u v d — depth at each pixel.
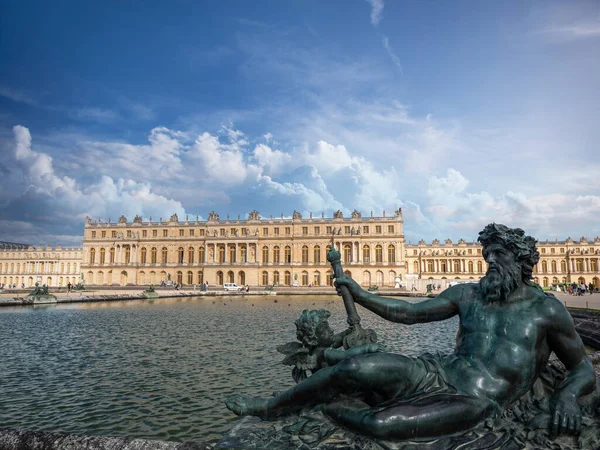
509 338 3.97
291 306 49.97
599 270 130.00
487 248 4.25
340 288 4.94
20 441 3.82
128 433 9.53
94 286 120.56
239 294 83.69
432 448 3.37
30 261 157.75
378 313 4.78
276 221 127.69
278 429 4.06
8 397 12.00
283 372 14.48
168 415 10.57
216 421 10.18
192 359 16.72
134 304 52.91
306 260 124.56
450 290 4.64
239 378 13.77
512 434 3.62
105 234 136.88
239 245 127.75
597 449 3.55
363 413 3.63
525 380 3.90
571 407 3.66
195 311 41.34
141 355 17.67
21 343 21.03
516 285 4.12
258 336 22.97
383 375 3.70
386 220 121.00
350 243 122.31
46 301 49.56
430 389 3.82
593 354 7.27
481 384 3.84
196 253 130.75
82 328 27.06
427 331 24.80
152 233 134.38
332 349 4.48
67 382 13.53
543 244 135.88
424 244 146.38
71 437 3.81
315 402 4.18
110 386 13.03
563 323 3.98
